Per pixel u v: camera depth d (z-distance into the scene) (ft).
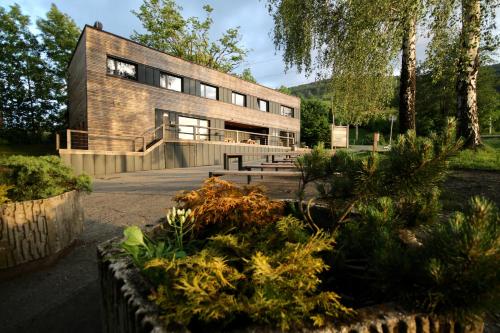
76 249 8.56
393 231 3.87
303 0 27.73
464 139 3.27
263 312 2.18
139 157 39.86
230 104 65.36
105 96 41.96
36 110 73.36
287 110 87.56
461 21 18.48
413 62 24.11
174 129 52.80
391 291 2.60
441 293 2.18
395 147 3.75
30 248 6.90
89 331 4.77
